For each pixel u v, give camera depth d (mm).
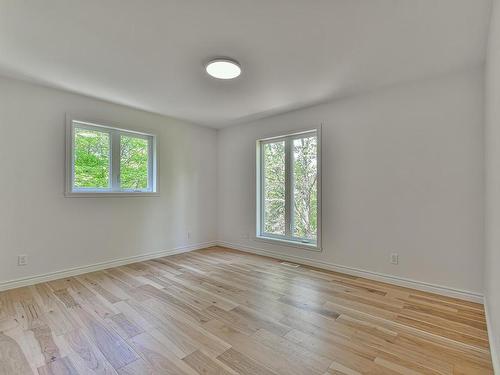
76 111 3273
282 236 4188
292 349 1780
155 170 4117
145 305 2434
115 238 3666
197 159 4711
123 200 3760
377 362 1644
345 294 2693
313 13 1770
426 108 2770
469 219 2533
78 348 1782
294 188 4059
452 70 2586
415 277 2832
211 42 2123
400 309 2357
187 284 2977
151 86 3010
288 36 2037
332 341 1869
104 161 3652
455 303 2475
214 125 4785
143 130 3947
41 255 3020
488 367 1595
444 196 2664
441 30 1955
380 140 3072
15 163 2852
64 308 2361
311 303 2484
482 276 2469
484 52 2250
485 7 1698
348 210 3336
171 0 1649
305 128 3770
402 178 2914
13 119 2838
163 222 4219
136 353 1732
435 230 2715
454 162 2611
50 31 1971
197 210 4711
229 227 4855
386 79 2803
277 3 1674
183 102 3539
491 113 1831
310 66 2516
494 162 1668
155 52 2275
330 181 3500
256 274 3330
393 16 1799
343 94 3240
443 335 1939
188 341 1870
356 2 1665
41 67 2553
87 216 3400
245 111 3936
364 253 3205
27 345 1812
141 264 3771
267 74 2686
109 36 2041
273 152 4336
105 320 2154
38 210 3002
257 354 1729
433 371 1561
